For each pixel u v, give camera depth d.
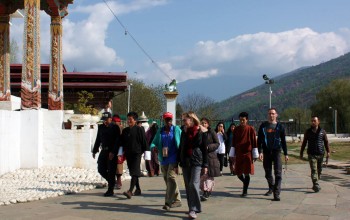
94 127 18.98
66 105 28.45
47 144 17.17
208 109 57.56
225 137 16.14
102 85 32.06
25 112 16.44
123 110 62.59
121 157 12.54
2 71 19.33
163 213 9.00
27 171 15.66
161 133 9.50
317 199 10.59
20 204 10.02
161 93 65.31
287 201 10.34
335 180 15.13
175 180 9.36
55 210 9.27
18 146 16.19
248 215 8.75
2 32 19.48
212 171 10.53
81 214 8.85
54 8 19.19
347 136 70.12
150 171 15.73
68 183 13.29
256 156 10.88
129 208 9.53
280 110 160.75
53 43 19.59
